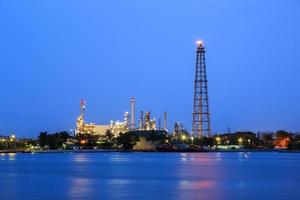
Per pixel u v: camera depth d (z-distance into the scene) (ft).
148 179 354.95
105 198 234.38
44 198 236.84
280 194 250.98
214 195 245.86
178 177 375.66
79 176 392.47
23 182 331.98
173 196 241.55
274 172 438.40
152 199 228.84
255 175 398.42
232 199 229.45
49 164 647.15
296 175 397.19
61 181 338.75
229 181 333.42
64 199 231.91
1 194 254.47
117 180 346.13
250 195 246.06
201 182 325.62
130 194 250.98
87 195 247.91
